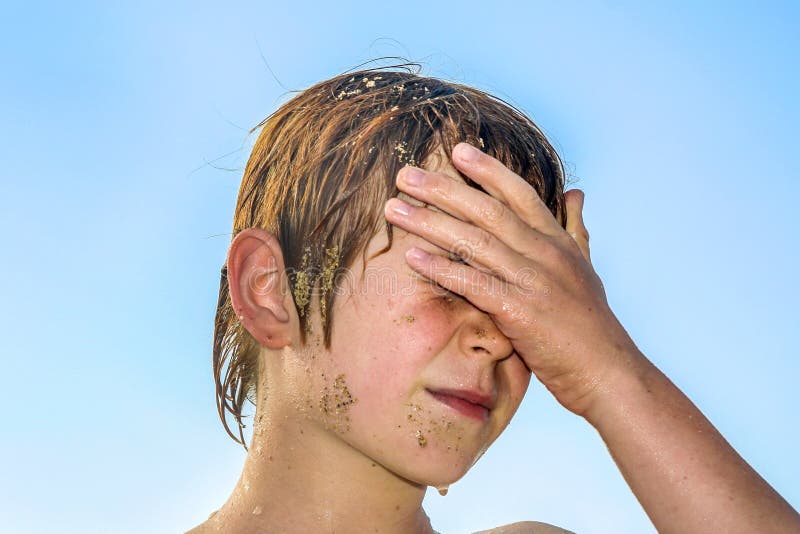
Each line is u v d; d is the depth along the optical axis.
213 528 1.95
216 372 2.19
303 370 1.85
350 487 1.84
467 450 1.76
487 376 1.77
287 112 2.10
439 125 1.90
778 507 1.75
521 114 2.12
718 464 1.78
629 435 1.81
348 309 1.79
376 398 1.75
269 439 1.92
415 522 1.94
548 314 1.79
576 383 1.84
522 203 1.82
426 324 1.75
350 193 1.84
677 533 1.75
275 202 1.96
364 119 1.92
